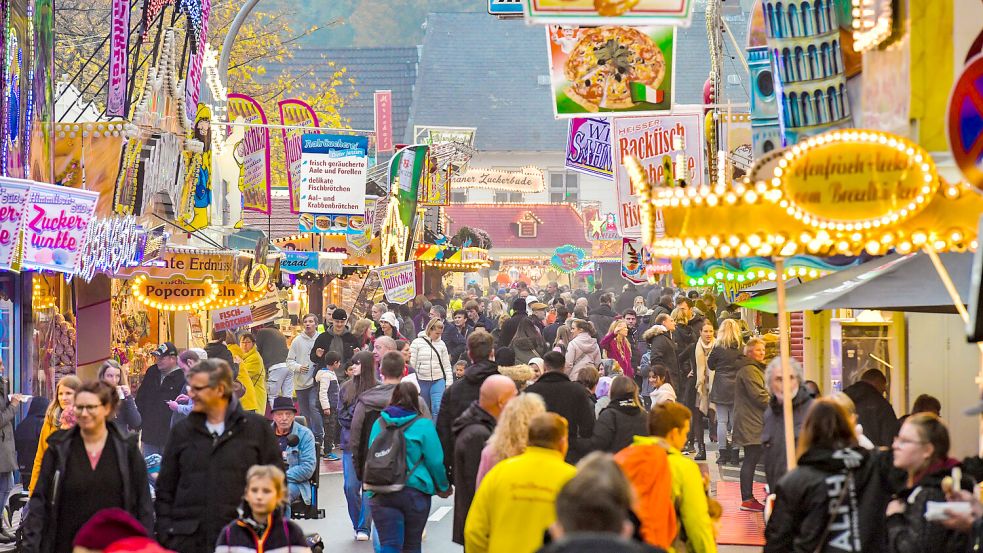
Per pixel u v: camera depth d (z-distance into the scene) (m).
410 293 41.50
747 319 35.78
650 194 13.42
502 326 35.78
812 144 12.92
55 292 29.02
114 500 13.28
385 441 16.25
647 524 11.70
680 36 116.56
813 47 16.20
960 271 14.56
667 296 39.22
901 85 13.87
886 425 18.50
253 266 30.28
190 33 30.23
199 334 40.97
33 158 24.92
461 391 18.42
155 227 30.56
